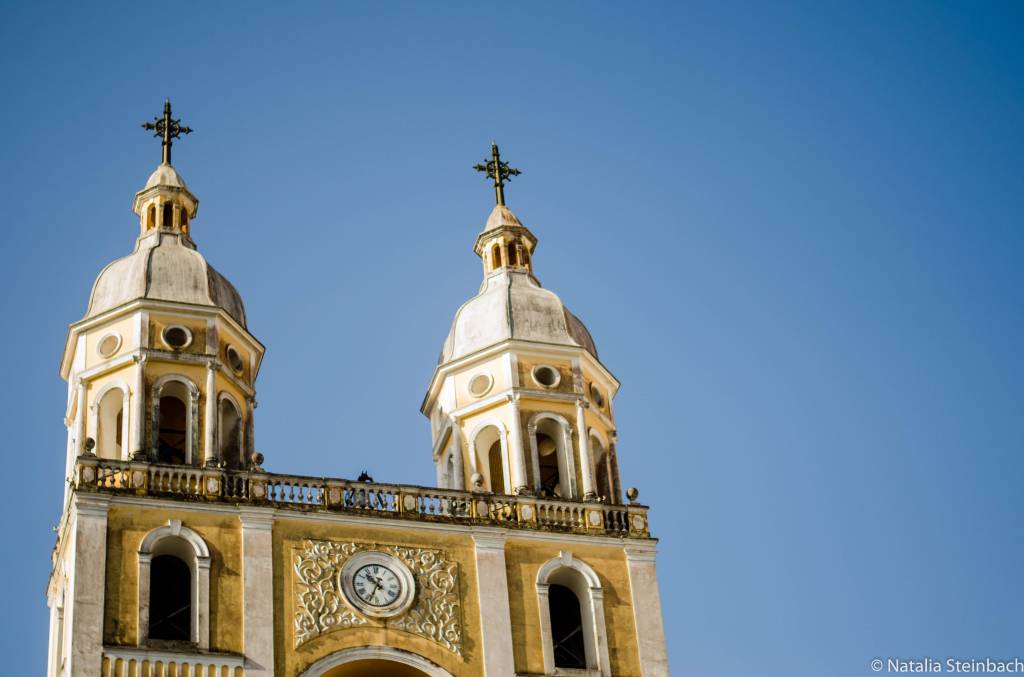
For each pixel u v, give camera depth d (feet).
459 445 226.99
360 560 204.95
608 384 236.63
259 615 197.77
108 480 201.57
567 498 219.00
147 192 232.12
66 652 193.67
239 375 221.46
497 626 205.87
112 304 219.00
